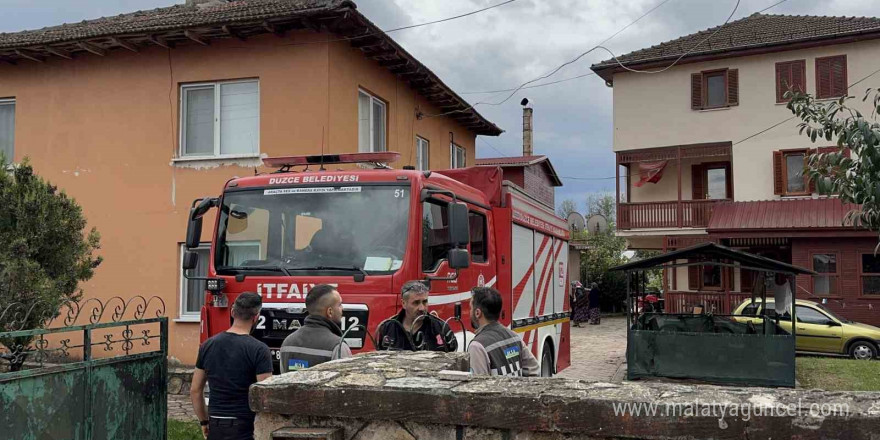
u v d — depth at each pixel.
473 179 8.91
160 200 13.27
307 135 12.66
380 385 2.91
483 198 8.55
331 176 7.00
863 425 2.28
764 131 26.50
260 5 14.10
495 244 8.70
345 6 12.00
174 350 12.89
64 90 13.89
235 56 13.11
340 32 12.92
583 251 39.56
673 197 28.88
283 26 12.62
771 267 12.85
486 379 2.94
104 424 6.12
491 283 8.36
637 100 28.42
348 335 6.26
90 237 8.62
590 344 22.53
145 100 13.48
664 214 27.62
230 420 4.92
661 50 28.80
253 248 6.98
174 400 10.62
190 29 12.49
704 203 27.05
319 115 12.63
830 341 18.41
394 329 5.67
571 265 38.66
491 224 8.56
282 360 5.15
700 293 25.34
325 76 12.64
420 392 2.81
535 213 10.20
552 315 11.09
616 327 29.77
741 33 28.33
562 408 2.60
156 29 12.45
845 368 14.65
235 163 12.99
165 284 13.11
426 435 2.83
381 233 6.58
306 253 6.70
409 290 5.71
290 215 6.92
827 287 24.55
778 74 26.34
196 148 13.38
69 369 5.75
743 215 25.84
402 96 16.17
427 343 5.67
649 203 27.89
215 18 12.62
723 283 27.19
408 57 14.63
